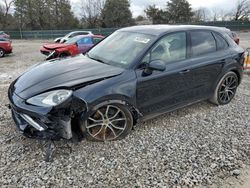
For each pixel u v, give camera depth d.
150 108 3.94
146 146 3.57
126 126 3.69
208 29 4.73
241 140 3.80
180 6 52.19
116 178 2.94
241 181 2.99
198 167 3.17
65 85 3.22
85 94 3.23
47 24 53.09
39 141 3.58
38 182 2.85
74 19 53.94
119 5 50.81
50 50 11.04
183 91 4.29
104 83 3.38
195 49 4.41
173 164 3.21
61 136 3.15
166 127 4.12
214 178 3.01
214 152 3.48
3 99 5.49
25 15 52.38
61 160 3.20
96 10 53.09
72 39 12.48
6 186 2.78
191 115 4.59
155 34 4.05
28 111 3.09
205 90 4.67
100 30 36.69
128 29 4.60
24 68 10.43
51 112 3.02
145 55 3.78
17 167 3.07
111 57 4.00
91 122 3.44
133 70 3.65
